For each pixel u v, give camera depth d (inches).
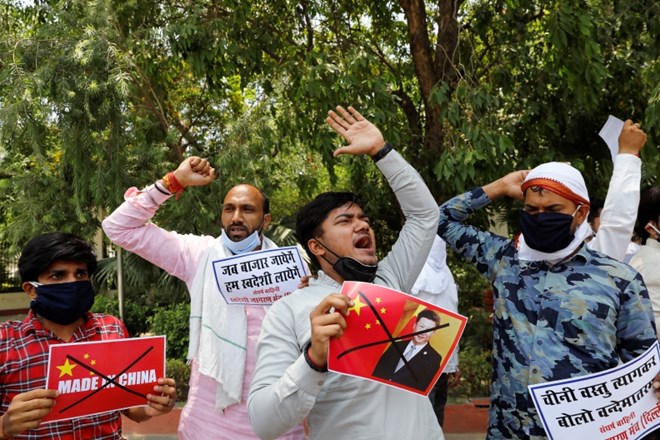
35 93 248.7
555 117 291.3
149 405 93.0
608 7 284.5
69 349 86.7
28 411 80.6
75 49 247.0
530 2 276.4
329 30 335.0
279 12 312.8
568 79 253.6
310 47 312.2
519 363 90.8
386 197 360.2
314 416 80.6
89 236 285.1
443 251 181.2
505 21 297.6
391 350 74.3
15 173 295.3
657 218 130.4
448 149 257.1
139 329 383.6
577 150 303.0
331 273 89.5
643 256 128.9
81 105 254.8
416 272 96.0
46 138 279.3
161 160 287.0
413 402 81.2
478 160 249.1
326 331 69.2
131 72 277.7
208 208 292.0
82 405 87.4
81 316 96.8
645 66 280.5
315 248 89.6
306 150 374.6
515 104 291.4
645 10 265.7
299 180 327.3
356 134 96.9
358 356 73.2
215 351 120.6
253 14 309.3
